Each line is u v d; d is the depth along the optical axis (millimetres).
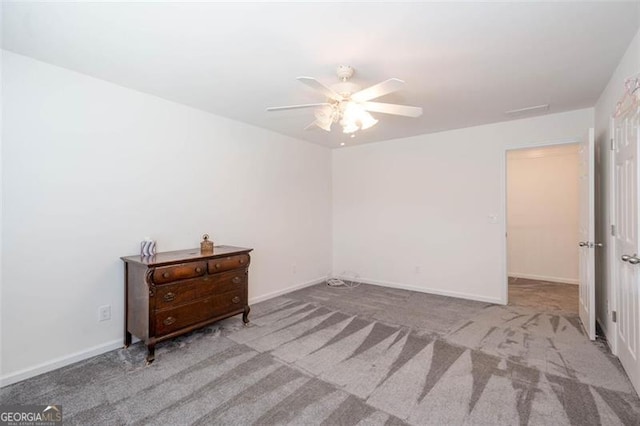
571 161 5203
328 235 5320
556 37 1988
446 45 2072
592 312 2773
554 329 3049
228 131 3648
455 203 4242
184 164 3217
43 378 2203
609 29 1903
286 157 4461
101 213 2613
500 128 3900
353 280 5188
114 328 2668
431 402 1911
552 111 3465
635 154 1971
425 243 4492
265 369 2305
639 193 1909
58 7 1675
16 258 2188
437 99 3070
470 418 1766
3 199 2133
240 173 3797
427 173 4461
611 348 2555
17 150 2189
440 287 4367
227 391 2033
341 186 5316
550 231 5355
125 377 2205
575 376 2182
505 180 3898
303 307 3768
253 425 1722
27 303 2232
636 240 1966
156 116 2980
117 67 2389
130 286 2627
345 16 1763
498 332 2982
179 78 2580
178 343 2748
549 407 1850
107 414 1818
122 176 2744
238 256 3119
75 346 2453
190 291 2691
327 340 2811
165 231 3061
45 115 2311
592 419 1745
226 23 1829
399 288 4707
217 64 2338
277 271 4316
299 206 4699
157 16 1763
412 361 2420
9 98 2156
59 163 2383
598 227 3121
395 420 1753
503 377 2180
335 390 2041
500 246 3928
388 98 3023
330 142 4914
